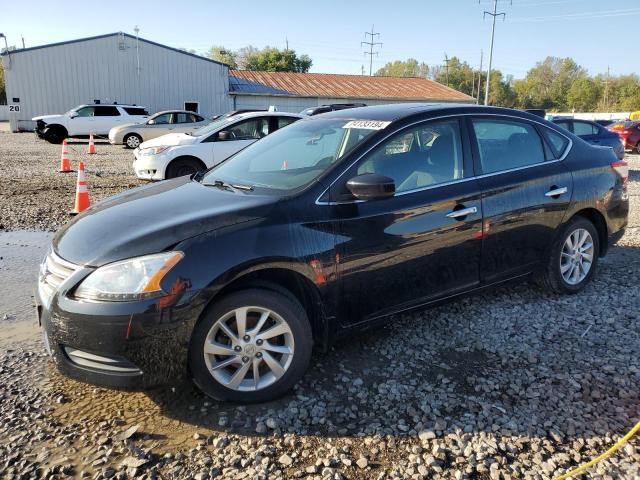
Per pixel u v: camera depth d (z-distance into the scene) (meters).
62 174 12.77
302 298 3.29
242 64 73.25
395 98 39.62
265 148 4.19
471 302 4.57
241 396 3.03
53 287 2.90
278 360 3.12
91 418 2.94
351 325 3.40
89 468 2.55
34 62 31.19
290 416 2.95
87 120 24.62
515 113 4.40
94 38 32.03
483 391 3.20
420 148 3.75
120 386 2.81
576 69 113.88
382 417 2.95
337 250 3.22
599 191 4.70
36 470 2.53
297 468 2.55
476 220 3.83
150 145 10.70
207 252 2.85
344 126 3.88
